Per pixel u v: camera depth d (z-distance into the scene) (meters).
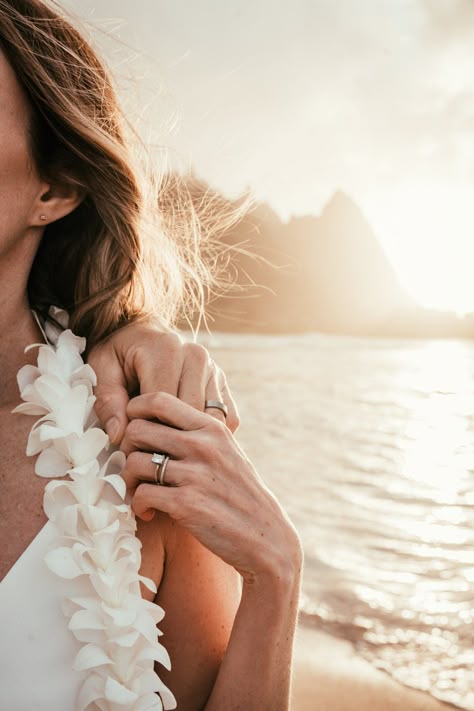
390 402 21.91
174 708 1.30
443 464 11.78
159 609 1.20
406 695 3.99
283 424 15.91
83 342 1.40
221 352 44.84
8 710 1.18
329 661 4.43
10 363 1.37
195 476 1.17
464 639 4.79
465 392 25.72
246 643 1.23
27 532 1.25
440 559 6.60
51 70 1.26
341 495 9.28
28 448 1.26
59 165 1.30
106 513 1.20
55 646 1.21
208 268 1.91
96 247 1.44
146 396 1.23
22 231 1.30
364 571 6.23
